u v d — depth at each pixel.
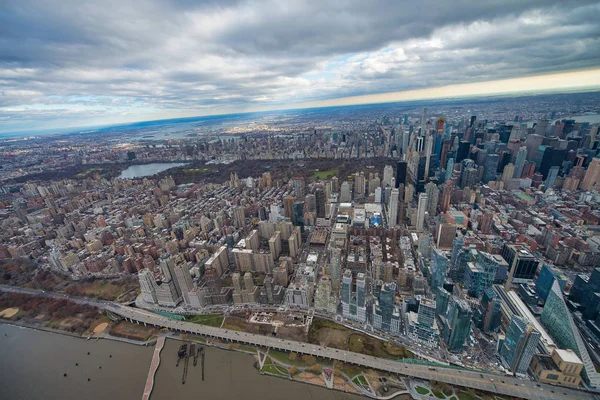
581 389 199.25
